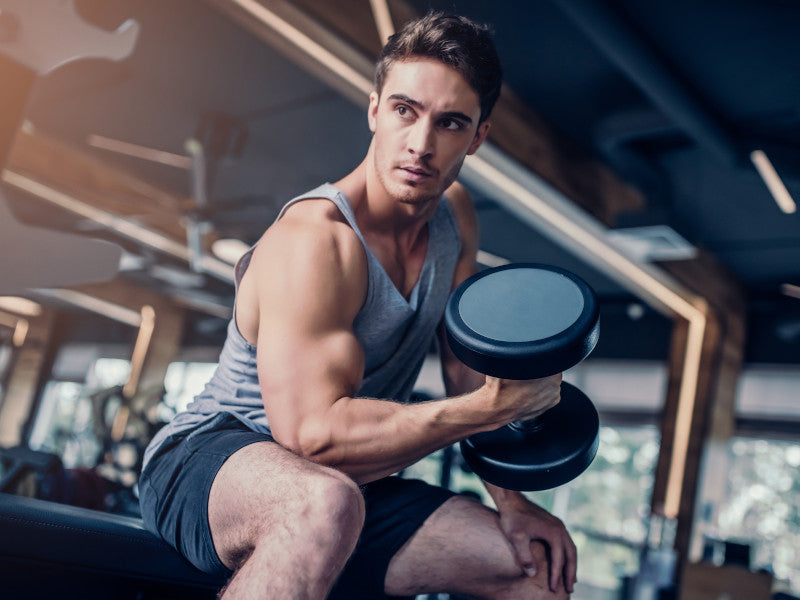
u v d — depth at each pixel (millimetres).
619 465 9266
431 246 1382
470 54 1185
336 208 1200
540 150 5148
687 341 7406
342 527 923
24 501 1250
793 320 6695
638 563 7305
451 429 1059
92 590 1222
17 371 13883
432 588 1262
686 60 4309
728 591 6004
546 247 7422
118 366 13031
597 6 3773
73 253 1711
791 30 3910
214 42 4977
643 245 5945
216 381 1302
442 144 1195
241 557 1033
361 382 1188
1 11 1546
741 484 8312
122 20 1674
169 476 1174
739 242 6695
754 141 4836
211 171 6281
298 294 1093
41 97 6152
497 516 1255
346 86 4371
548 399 1094
